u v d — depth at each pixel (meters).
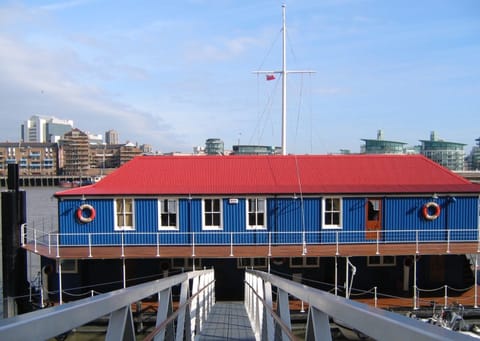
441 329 1.76
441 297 22.12
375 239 23.23
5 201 22.22
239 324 13.09
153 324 20.00
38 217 65.56
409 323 1.90
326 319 3.22
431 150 171.00
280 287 5.00
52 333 2.21
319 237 23.17
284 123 31.52
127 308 3.44
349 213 23.27
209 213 23.22
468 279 23.44
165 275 22.70
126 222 23.09
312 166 26.31
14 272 22.08
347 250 21.81
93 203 23.02
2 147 188.00
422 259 23.03
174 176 25.34
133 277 22.88
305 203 23.28
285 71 31.45
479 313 19.95
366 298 22.41
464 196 23.39
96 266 22.81
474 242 23.09
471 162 192.62
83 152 195.00
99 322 19.38
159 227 23.08
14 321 1.96
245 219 23.11
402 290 22.75
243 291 22.75
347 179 25.16
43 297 21.86
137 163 26.34
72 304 2.53
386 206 23.30
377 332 2.15
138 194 22.80
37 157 191.00
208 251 21.88
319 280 22.98
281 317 5.05
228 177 25.27
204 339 10.49
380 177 25.33
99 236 22.89
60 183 165.50
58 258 20.61
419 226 23.36
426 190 23.30
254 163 26.52
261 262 22.94
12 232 22.20
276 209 23.22
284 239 23.12
